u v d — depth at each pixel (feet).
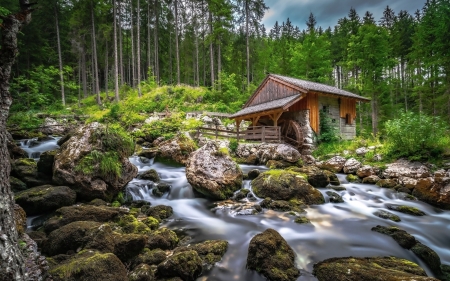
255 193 27.68
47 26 106.52
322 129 55.83
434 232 20.33
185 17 133.28
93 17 97.25
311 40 100.68
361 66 76.69
